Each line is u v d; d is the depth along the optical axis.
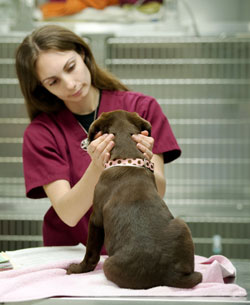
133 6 3.84
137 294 1.36
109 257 1.46
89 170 1.80
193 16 4.04
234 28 3.83
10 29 3.84
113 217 1.47
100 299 1.34
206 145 4.18
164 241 1.41
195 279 1.42
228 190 4.10
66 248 2.11
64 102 2.30
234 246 4.18
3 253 1.95
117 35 3.79
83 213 1.94
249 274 1.79
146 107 2.24
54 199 2.06
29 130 2.26
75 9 3.79
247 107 4.09
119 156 1.60
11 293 1.42
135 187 1.51
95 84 2.32
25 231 4.14
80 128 2.27
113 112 1.77
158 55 4.02
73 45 2.11
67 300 1.36
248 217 3.98
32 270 1.69
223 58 3.98
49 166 2.13
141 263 1.40
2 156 4.18
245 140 4.15
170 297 1.35
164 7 3.89
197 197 4.11
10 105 4.11
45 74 2.04
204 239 4.18
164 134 2.22
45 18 3.82
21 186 4.16
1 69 4.04
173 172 4.20
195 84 4.09
